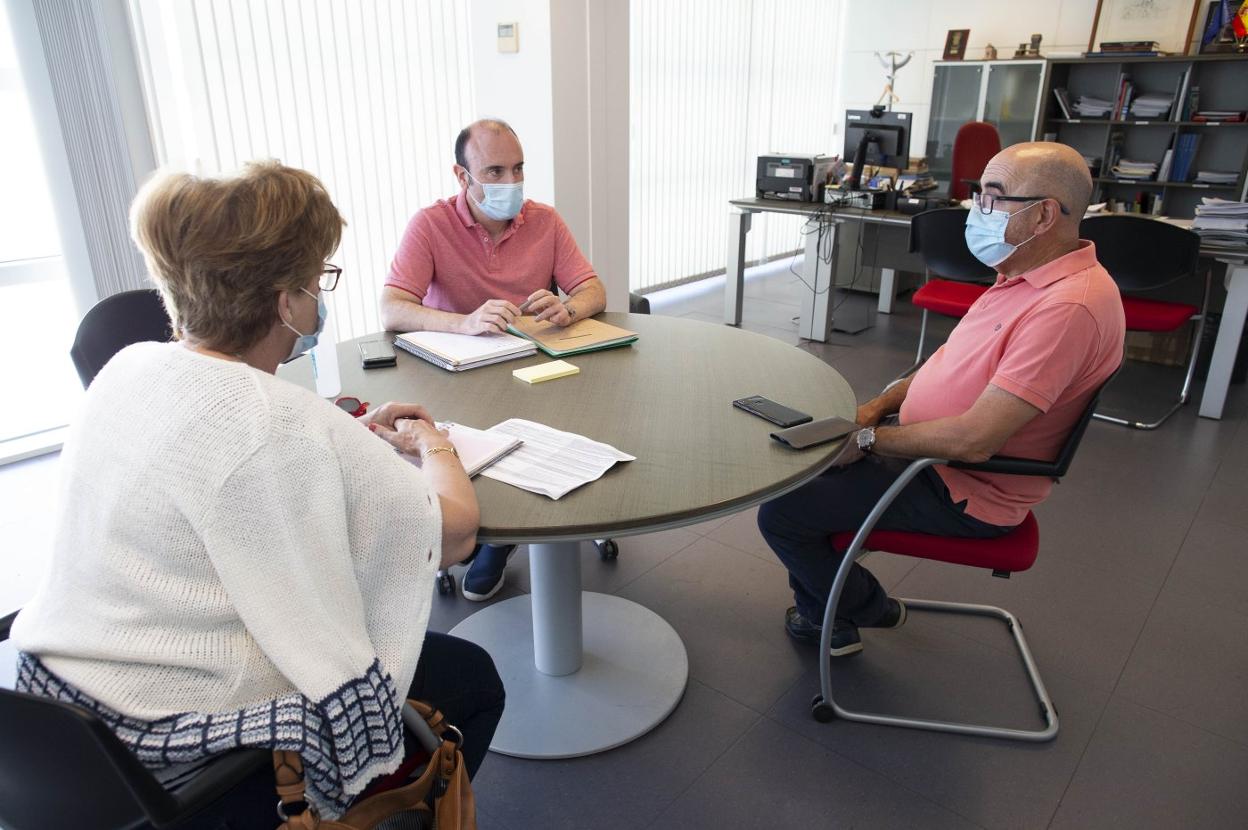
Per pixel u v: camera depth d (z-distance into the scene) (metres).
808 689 1.85
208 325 0.87
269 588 0.77
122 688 0.77
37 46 2.53
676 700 1.79
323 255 0.91
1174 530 2.53
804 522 1.69
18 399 3.27
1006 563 1.59
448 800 0.98
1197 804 1.53
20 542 2.46
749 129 6.16
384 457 0.87
